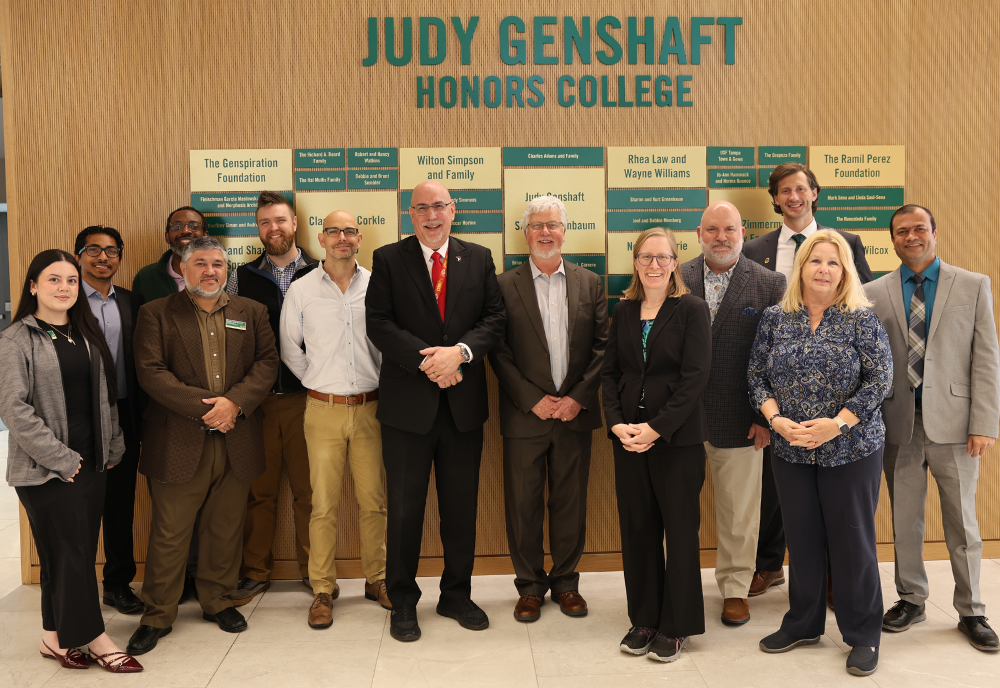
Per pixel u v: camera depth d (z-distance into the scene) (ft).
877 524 11.28
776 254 10.37
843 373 7.66
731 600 9.14
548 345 9.49
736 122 11.02
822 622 8.30
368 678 7.72
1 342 7.37
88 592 7.81
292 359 9.62
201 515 8.99
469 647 8.44
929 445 8.77
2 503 15.16
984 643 8.23
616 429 8.09
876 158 11.11
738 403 9.03
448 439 8.94
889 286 8.95
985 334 8.59
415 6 10.69
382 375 8.93
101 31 10.49
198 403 8.40
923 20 11.05
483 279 9.08
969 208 11.22
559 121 10.89
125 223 10.64
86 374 7.84
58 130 10.52
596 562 11.09
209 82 10.60
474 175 10.85
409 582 8.93
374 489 9.70
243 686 7.56
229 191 10.68
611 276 11.02
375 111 10.75
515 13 10.79
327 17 10.65
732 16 10.92
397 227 10.84
